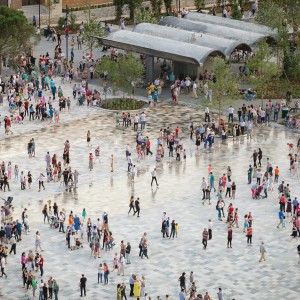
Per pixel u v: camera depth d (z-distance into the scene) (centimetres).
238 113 17900
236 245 13338
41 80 19900
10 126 17612
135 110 18675
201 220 14050
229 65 18350
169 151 16488
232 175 15662
